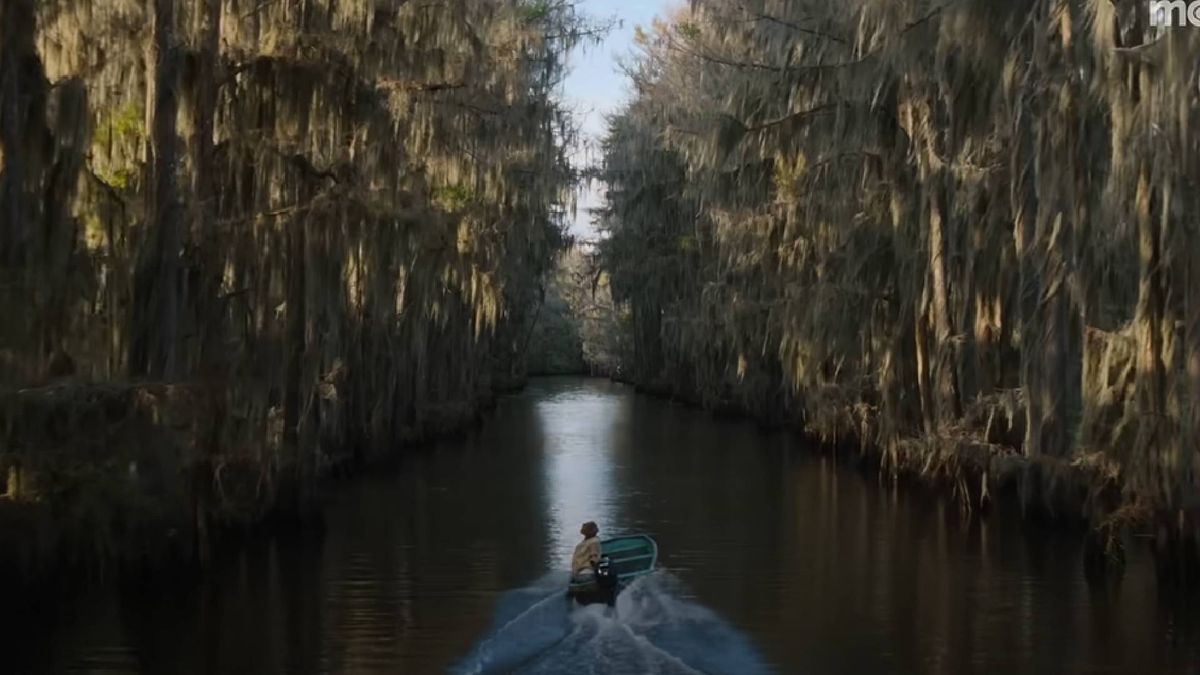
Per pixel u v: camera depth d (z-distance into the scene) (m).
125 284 14.91
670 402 58.12
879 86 20.20
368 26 18.05
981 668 11.30
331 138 18.12
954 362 21.89
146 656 11.76
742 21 26.95
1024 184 17.92
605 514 21.08
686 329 49.75
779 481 25.84
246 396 15.96
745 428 41.72
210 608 13.60
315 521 18.58
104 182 14.73
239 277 16.41
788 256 29.39
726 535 18.77
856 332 25.58
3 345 12.48
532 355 99.44
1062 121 15.28
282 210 16.94
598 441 36.31
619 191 60.56
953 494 21.12
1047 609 13.48
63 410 12.69
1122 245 14.77
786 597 14.32
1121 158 13.12
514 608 13.75
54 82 13.86
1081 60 14.73
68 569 13.30
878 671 11.23
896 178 23.05
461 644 12.18
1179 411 13.19
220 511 16.56
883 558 16.64
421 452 32.56
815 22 23.77
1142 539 17.12
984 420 20.59
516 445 34.84
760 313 35.69
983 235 19.83
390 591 14.60
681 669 11.29
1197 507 13.34
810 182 25.67
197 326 15.52
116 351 14.85
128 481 13.29
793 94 24.42
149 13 15.58
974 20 16.97
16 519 12.65
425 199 24.03
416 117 22.16
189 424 13.95
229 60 16.62
